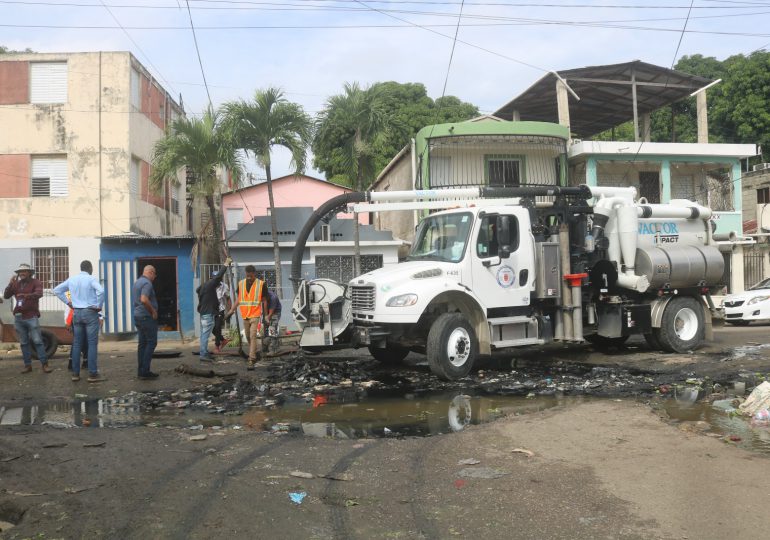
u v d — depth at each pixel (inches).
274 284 816.3
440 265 392.8
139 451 225.9
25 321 428.5
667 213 474.9
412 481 187.8
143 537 148.8
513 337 413.4
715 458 203.0
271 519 158.9
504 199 438.3
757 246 895.1
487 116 885.2
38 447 233.6
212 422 281.9
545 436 237.3
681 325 477.4
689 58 1327.5
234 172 677.9
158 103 980.6
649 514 157.6
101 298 397.4
